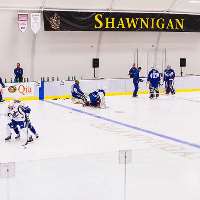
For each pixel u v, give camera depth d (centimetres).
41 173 1195
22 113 2791
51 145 2717
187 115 4031
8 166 1161
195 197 1384
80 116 4006
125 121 3697
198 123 3569
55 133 3139
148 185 1329
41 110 4409
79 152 2500
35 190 1191
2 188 1158
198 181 1384
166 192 1349
